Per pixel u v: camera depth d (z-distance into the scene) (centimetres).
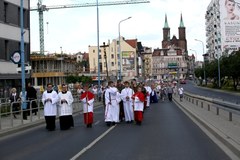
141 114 2181
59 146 1423
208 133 1739
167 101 5434
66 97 2012
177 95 7212
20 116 2283
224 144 1398
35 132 1945
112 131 1870
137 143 1448
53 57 8919
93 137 1656
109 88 2186
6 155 1265
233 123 1981
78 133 1825
